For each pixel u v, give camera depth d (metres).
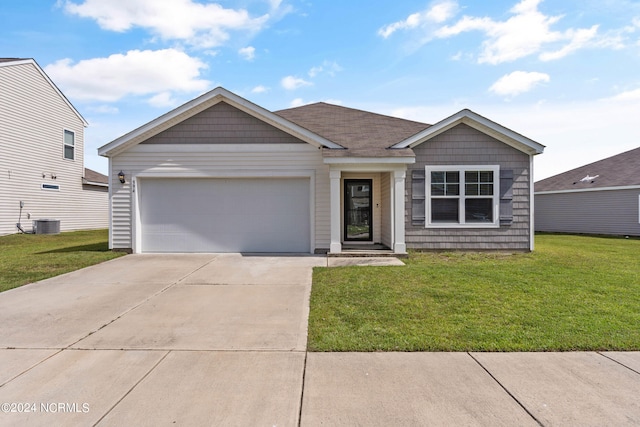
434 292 5.71
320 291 5.86
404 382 3.02
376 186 11.48
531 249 10.18
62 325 4.42
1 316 4.75
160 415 2.57
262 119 9.98
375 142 10.33
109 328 4.32
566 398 2.77
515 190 10.18
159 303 5.36
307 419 2.52
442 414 2.57
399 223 9.67
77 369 3.27
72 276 7.18
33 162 16.66
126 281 6.76
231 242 10.19
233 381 3.05
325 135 10.95
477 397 2.79
